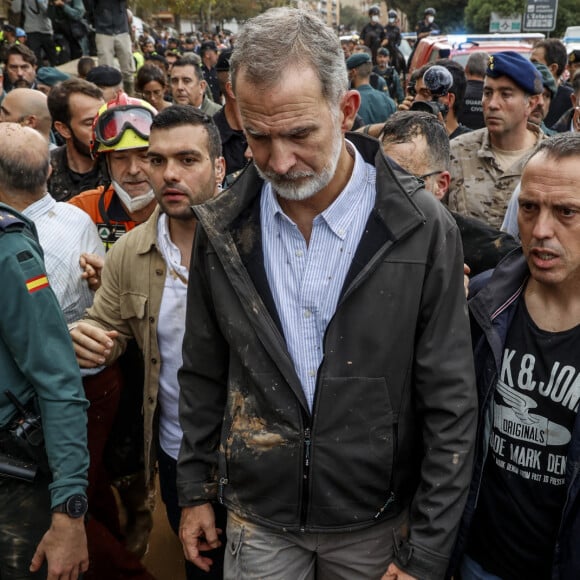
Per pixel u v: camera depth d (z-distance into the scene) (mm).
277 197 1785
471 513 1814
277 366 1763
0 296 1897
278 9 1597
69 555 1988
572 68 8047
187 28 41844
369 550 1888
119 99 2889
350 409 1746
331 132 1598
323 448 1768
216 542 2043
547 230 1591
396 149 2383
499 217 3555
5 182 2408
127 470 2760
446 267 1708
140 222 3029
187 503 2006
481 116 5691
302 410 1776
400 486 1862
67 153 3943
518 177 3496
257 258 1798
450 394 1729
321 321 1756
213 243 1798
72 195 3861
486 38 11141
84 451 2016
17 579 2057
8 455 2000
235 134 4633
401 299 1701
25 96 4035
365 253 1706
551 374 1658
